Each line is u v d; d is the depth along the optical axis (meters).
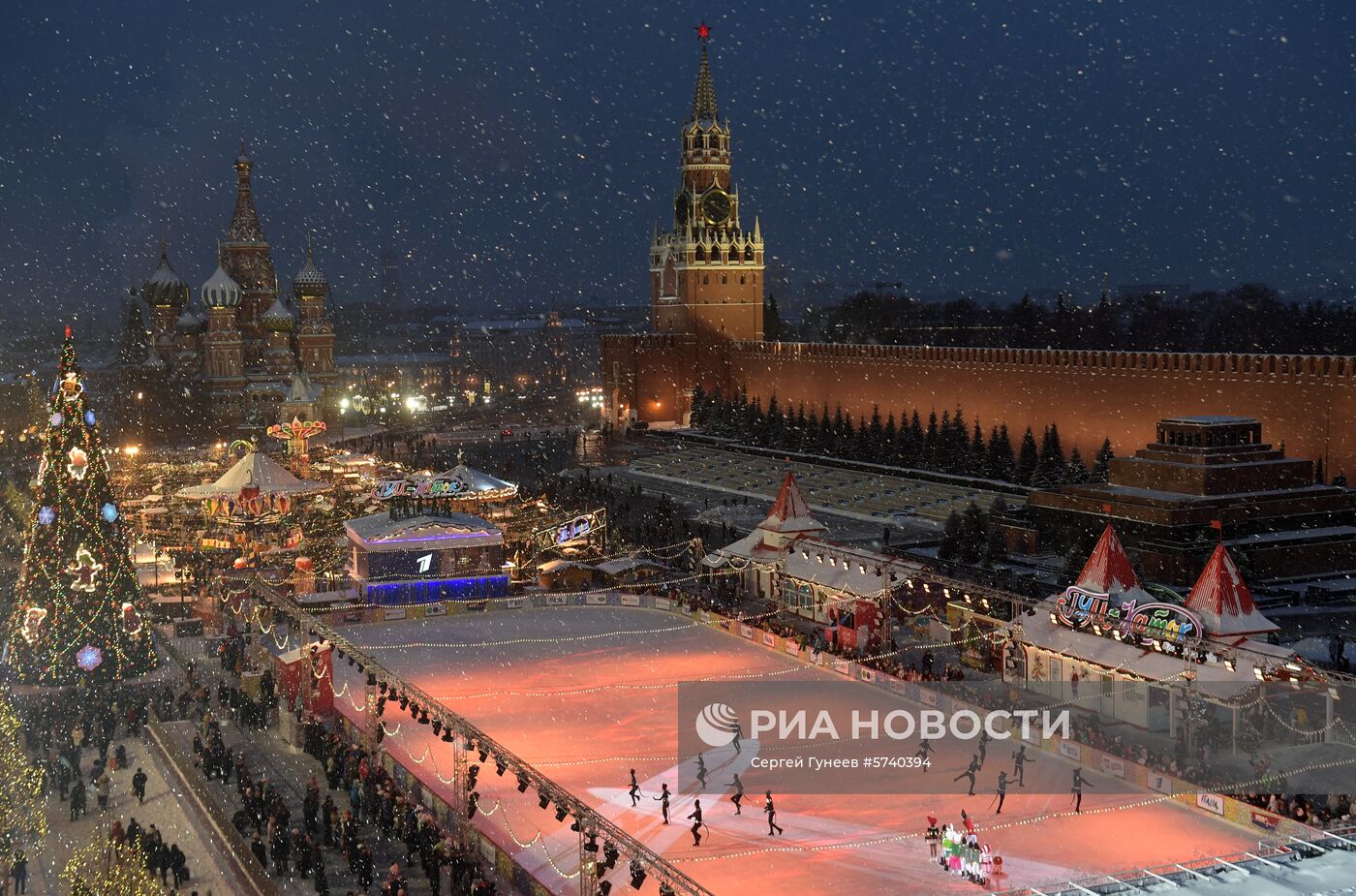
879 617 67.69
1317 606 69.31
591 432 174.12
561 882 38.06
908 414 144.25
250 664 62.88
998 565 83.25
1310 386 92.75
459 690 61.94
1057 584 74.56
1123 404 112.38
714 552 86.62
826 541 78.56
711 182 190.00
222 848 39.97
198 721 55.28
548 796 36.00
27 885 38.22
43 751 50.19
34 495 60.28
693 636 73.50
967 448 120.81
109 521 60.22
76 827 42.88
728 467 140.88
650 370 186.00
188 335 195.12
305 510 97.12
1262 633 52.53
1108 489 83.44
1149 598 56.34
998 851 39.81
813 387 164.12
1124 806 43.72
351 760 46.38
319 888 36.88
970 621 65.31
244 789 43.03
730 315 189.38
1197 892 33.50
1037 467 103.31
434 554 83.50
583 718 56.44
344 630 77.19
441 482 89.12
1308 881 34.12
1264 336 187.88
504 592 84.94
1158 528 76.75
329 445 173.25
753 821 43.31
